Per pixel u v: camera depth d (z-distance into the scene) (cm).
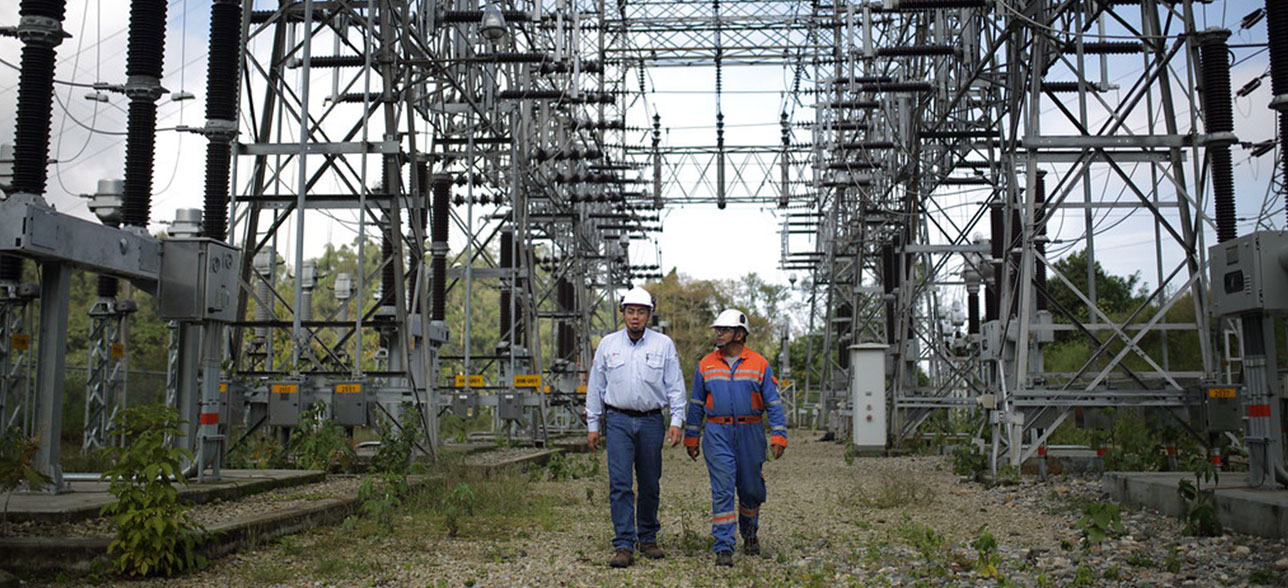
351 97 1981
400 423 1512
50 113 945
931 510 1191
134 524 709
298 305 1468
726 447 841
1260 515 870
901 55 1941
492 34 1889
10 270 1836
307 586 706
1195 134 1412
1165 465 1356
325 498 1052
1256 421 977
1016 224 2075
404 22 1634
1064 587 707
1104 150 1459
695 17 3497
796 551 884
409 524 1005
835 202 3384
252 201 1527
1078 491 1281
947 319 4019
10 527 770
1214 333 1878
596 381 857
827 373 4678
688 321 9556
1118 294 4647
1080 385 1702
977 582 721
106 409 2150
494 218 2880
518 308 3053
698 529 1033
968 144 2239
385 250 1981
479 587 714
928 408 2531
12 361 1959
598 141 2998
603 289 4766
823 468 1961
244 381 1463
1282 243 945
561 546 900
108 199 1895
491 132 2447
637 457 846
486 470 1462
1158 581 711
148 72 1155
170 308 1029
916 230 2352
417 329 1802
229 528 800
